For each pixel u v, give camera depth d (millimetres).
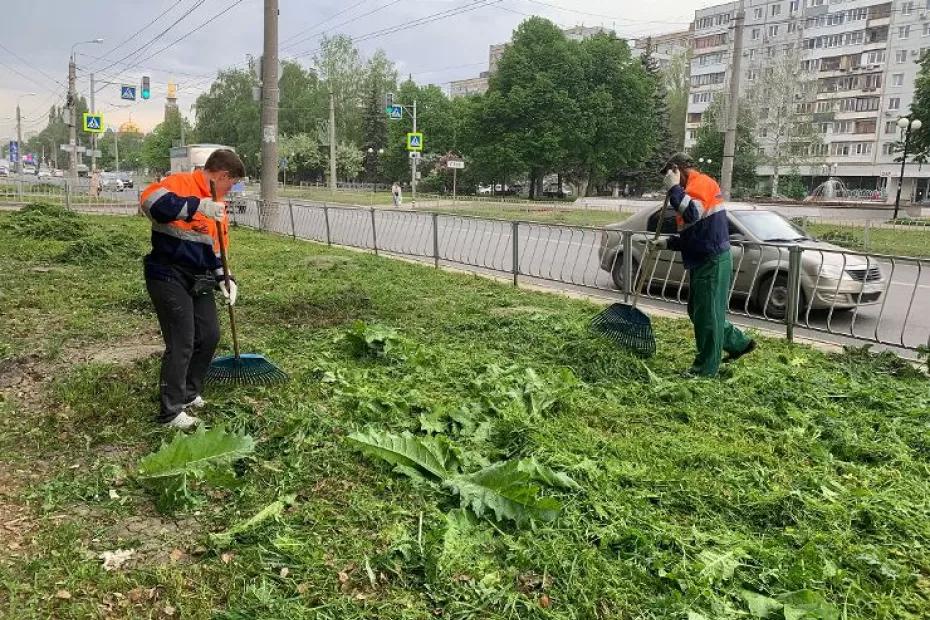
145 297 8016
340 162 61875
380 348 5820
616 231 8906
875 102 66312
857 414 4828
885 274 12641
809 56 70812
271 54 18078
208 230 4160
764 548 3078
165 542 3035
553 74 49062
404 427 4238
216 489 3473
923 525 3322
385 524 3170
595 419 4578
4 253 11883
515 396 4707
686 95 78875
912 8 62531
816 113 68250
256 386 4828
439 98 72812
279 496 3387
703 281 5504
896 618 2703
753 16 74500
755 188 62188
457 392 4941
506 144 49812
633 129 50438
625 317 6113
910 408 4918
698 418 4680
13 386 4992
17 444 3982
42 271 10102
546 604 2674
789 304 7141
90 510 3291
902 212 34031
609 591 2736
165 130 91750
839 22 68062
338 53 69500
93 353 5852
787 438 4355
